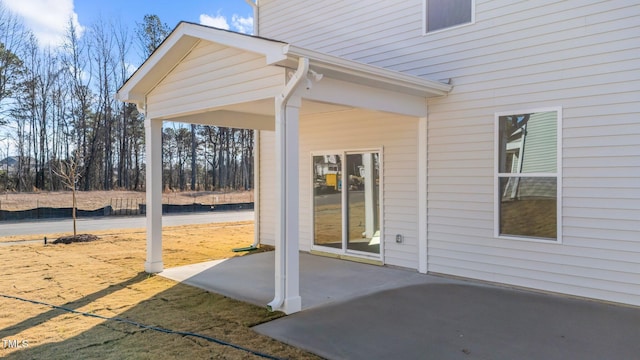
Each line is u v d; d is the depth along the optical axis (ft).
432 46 22.48
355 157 26.58
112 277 21.66
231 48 18.04
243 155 136.36
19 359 11.66
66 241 33.94
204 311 16.01
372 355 11.96
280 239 15.83
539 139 18.80
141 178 115.14
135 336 13.39
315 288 19.51
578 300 17.38
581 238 17.66
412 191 23.45
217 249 30.89
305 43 29.48
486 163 20.43
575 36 17.81
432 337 13.37
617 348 12.51
